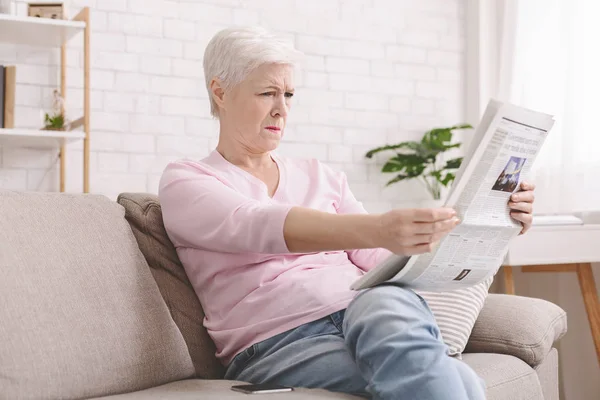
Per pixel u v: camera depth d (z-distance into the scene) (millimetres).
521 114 1407
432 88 4391
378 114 4254
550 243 3230
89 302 1490
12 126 3273
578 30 3590
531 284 3924
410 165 4082
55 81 3580
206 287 1758
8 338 1329
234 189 1769
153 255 1775
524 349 2020
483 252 1547
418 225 1323
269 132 1820
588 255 3266
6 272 1390
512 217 1587
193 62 3822
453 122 4434
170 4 3783
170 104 3773
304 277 1672
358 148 4199
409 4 4340
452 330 1927
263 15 3988
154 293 1647
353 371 1479
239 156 1852
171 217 1705
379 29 4266
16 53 3520
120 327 1516
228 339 1697
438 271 1505
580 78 3572
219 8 3887
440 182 4109
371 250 1897
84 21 3336
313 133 4090
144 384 1533
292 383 1558
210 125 3854
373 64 4246
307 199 1896
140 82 3717
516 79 3898
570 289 3688
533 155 1535
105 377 1446
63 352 1391
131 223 1814
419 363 1325
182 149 3795
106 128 3650
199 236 1646
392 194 4293
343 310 1612
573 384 3658
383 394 1329
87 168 3283
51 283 1446
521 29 3898
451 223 1334
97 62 3635
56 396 1359
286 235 1477
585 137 3549
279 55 1804
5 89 3271
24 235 1473
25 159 3533
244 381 1637
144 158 3723
